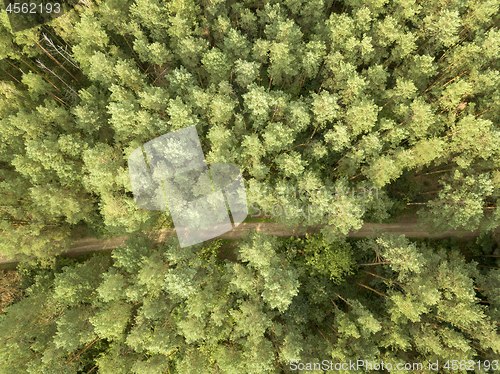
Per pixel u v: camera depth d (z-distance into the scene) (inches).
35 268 1894.7
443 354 1498.5
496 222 1734.7
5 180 1712.6
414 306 1466.5
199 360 1557.6
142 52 1809.8
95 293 1653.5
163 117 1736.0
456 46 1833.2
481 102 1811.0
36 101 1854.1
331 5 2050.9
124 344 1636.3
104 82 1784.0
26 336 1573.6
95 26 1715.1
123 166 1668.3
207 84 1942.7
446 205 1701.5
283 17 1804.9
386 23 1744.6
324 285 1800.0
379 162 1644.9
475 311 1477.6
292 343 1477.6
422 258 1566.2
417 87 1873.8
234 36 1718.8
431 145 1648.6
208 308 1571.1
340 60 1743.4
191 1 1781.5
